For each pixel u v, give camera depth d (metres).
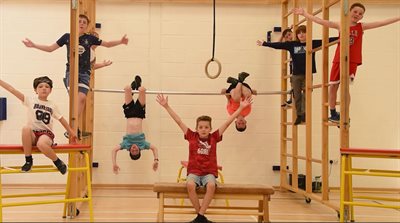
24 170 3.92
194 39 6.75
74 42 4.42
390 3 6.68
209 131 4.33
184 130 4.36
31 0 6.59
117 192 6.19
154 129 6.65
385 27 6.76
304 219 4.52
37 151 4.06
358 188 6.73
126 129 6.50
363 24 4.85
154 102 6.66
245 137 6.72
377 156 4.11
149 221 4.28
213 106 6.70
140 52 6.70
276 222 4.34
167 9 6.75
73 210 4.41
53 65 6.59
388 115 6.76
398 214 4.84
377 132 6.74
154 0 6.66
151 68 6.71
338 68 4.82
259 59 6.75
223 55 6.75
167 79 6.71
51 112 4.20
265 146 6.73
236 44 6.77
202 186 4.11
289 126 6.80
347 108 4.38
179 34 6.75
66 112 6.56
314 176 6.63
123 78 6.67
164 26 6.74
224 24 6.76
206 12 6.78
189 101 6.69
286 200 5.75
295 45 5.80
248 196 4.08
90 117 6.25
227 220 4.45
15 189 6.34
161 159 6.65
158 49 6.72
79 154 4.71
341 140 4.36
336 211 4.79
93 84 6.36
